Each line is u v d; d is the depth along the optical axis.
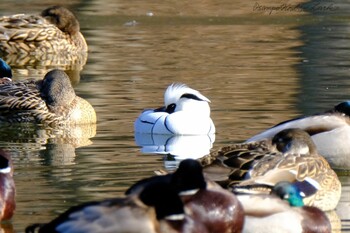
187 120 16.81
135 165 14.41
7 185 11.64
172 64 22.73
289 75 21.31
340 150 13.95
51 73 18.39
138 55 23.97
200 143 16.17
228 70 21.94
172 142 16.36
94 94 19.75
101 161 14.73
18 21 26.08
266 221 10.71
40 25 25.86
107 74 21.83
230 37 26.42
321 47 24.83
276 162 11.82
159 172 11.43
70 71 22.48
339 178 14.02
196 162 10.38
